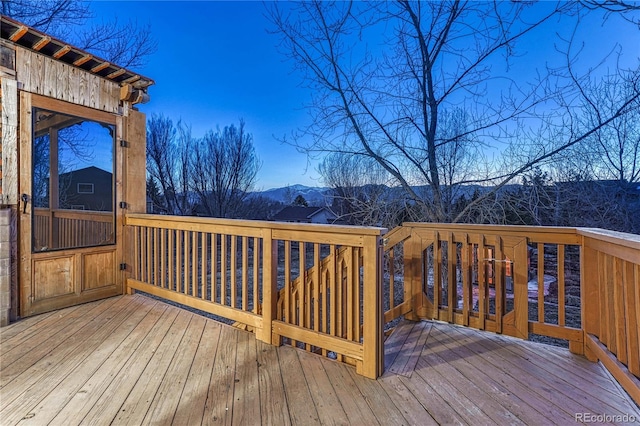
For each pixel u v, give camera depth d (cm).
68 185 341
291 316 236
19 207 295
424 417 153
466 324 268
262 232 248
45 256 314
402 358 219
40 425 145
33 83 300
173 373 196
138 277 383
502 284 253
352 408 161
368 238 192
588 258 220
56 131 331
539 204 506
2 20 259
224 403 164
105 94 363
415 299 295
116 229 377
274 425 147
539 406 162
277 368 203
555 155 492
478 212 552
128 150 389
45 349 229
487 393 175
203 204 1296
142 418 151
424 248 293
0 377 188
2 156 282
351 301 204
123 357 217
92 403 163
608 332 188
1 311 274
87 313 313
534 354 226
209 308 290
